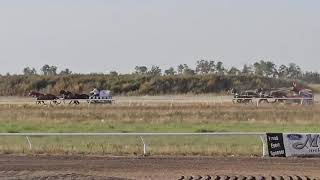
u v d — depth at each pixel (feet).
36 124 278.05
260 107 381.40
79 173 143.02
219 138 217.36
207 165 157.79
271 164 159.43
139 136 195.00
